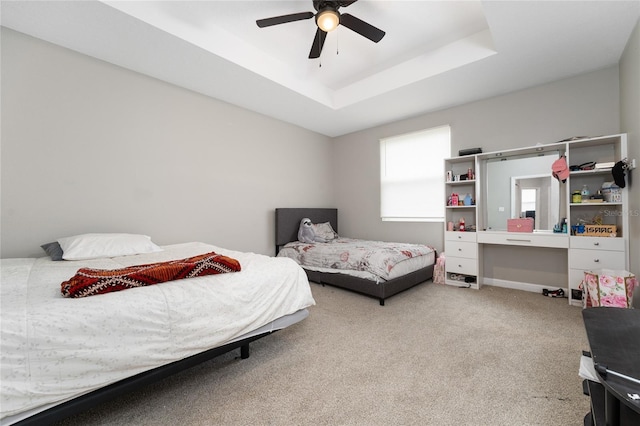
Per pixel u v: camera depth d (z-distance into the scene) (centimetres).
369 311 267
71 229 253
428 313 260
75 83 254
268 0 224
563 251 310
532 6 195
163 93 310
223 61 269
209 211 353
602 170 260
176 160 322
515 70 284
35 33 228
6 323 96
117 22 214
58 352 102
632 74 225
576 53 253
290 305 187
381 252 312
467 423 124
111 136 275
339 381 157
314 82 361
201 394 146
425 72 298
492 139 350
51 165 243
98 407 136
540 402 137
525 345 196
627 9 196
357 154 499
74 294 116
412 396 143
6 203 224
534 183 322
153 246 256
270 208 425
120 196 281
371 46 287
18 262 201
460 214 382
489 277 360
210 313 144
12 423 95
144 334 122
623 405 74
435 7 230
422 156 416
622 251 248
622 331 98
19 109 228
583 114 292
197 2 225
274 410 134
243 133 388
